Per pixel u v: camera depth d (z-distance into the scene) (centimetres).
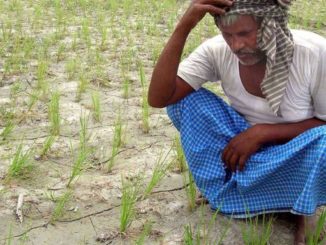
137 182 322
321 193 262
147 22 782
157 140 386
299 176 257
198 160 285
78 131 395
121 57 586
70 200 304
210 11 244
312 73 254
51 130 393
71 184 320
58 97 436
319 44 253
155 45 645
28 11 828
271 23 237
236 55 253
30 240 270
